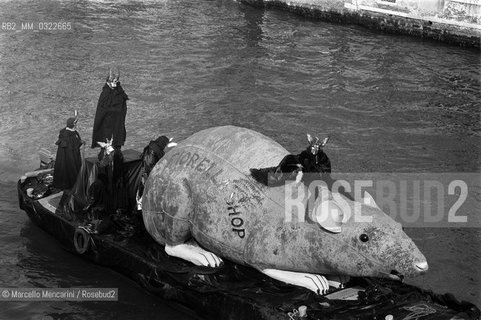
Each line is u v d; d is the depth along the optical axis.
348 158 17.92
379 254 10.23
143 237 12.78
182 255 11.82
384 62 24.92
